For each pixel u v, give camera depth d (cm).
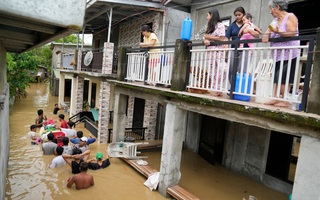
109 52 1021
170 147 614
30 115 1523
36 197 605
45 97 2377
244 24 506
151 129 1107
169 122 620
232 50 467
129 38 1305
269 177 722
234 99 477
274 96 435
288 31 405
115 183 705
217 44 492
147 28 737
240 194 675
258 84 424
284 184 683
